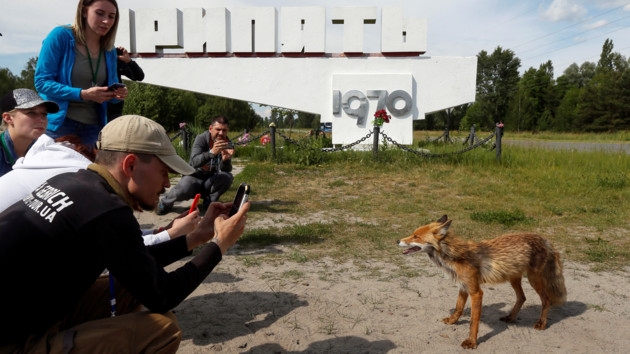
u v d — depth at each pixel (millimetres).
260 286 4750
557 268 3971
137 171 2213
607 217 7879
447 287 4852
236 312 4113
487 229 7125
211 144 7699
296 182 11266
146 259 2109
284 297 4469
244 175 11711
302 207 8664
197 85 17000
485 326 4023
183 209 8305
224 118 7590
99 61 4391
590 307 4438
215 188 7703
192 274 2305
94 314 2623
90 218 1995
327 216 7957
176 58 16922
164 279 2170
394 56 16906
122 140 2178
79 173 2176
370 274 5180
